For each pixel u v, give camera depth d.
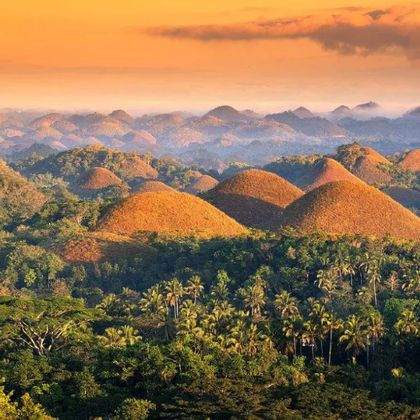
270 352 129.75
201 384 107.00
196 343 126.94
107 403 108.00
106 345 130.25
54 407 108.00
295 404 104.56
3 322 137.12
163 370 113.12
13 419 95.31
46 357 123.19
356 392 109.62
